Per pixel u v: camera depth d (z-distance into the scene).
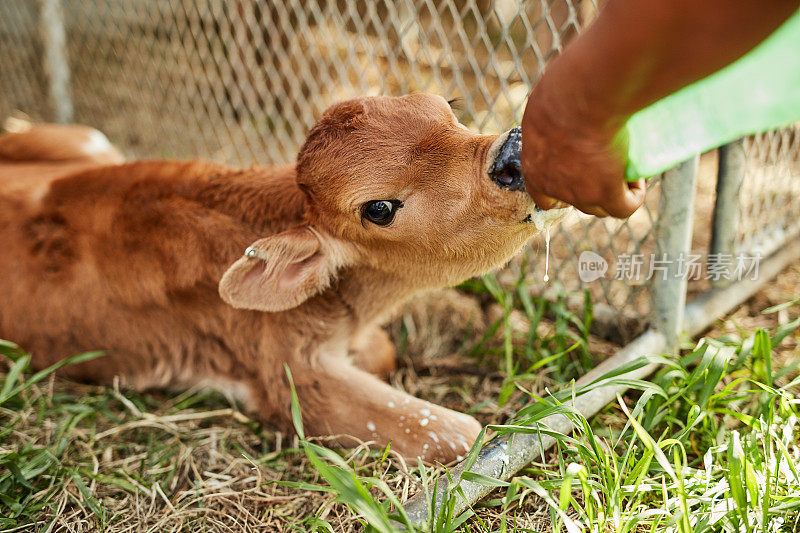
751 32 0.61
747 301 1.24
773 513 0.82
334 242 1.00
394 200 0.93
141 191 1.10
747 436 0.90
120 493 0.98
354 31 2.07
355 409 1.03
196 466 1.02
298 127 1.53
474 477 0.86
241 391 1.12
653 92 0.64
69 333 1.15
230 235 1.06
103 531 0.92
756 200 1.21
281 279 0.98
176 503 0.96
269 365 1.07
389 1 1.23
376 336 1.18
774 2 0.59
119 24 1.85
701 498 0.84
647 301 1.23
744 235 1.20
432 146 0.92
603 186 0.70
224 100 1.59
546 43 1.92
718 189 1.14
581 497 0.91
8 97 2.09
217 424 1.10
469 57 1.16
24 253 1.15
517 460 0.91
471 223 0.93
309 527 0.91
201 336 1.12
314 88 1.49
